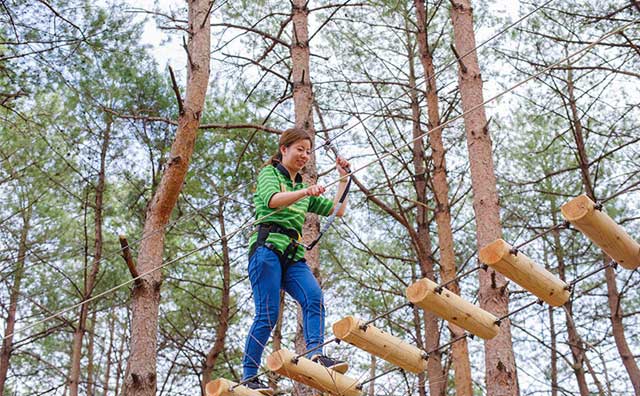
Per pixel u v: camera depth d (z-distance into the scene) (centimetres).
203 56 677
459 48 785
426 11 1041
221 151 1081
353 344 441
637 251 382
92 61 926
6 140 1127
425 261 957
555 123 1098
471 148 753
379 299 1183
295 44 898
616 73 925
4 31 896
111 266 1230
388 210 949
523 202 1170
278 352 445
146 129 1068
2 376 1204
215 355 1062
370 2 996
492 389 680
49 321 1310
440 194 1011
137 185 1136
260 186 475
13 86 948
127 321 1310
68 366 1410
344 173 506
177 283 1193
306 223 812
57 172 1160
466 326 429
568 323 1226
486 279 712
